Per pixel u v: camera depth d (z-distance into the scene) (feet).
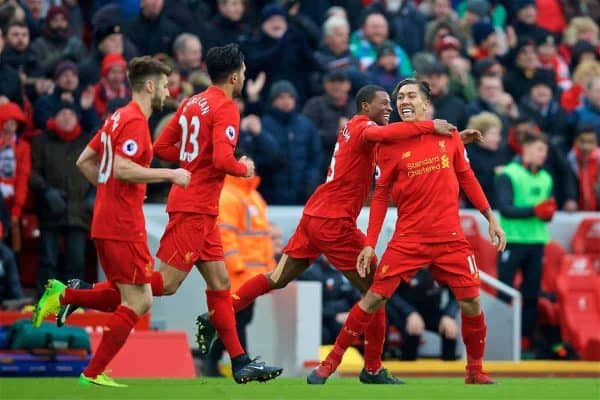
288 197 136.98
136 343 116.78
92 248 133.59
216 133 86.07
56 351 109.81
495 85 150.92
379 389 86.48
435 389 86.63
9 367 108.68
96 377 86.43
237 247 116.57
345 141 92.17
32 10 143.02
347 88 140.87
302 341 124.26
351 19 163.53
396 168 90.02
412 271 90.53
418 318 130.11
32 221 133.08
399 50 155.84
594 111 158.71
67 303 87.51
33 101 134.00
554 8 178.29
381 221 90.33
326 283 130.21
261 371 87.76
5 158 125.70
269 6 145.89
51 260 127.44
